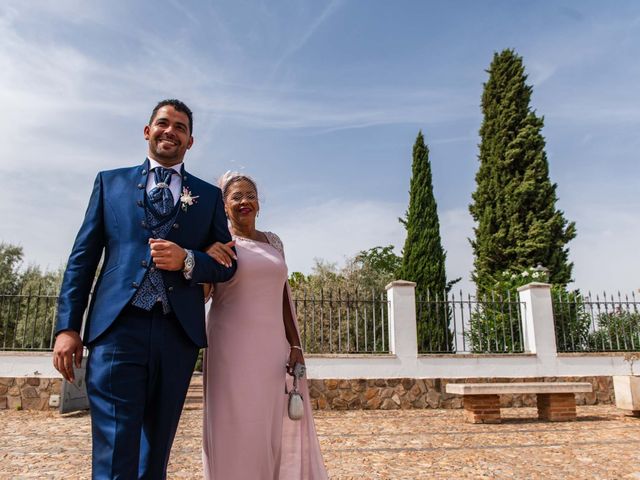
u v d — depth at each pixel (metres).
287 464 2.86
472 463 4.81
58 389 8.57
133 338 2.03
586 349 10.36
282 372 2.83
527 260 17.03
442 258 18.30
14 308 10.12
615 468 4.62
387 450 5.42
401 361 9.44
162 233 2.23
